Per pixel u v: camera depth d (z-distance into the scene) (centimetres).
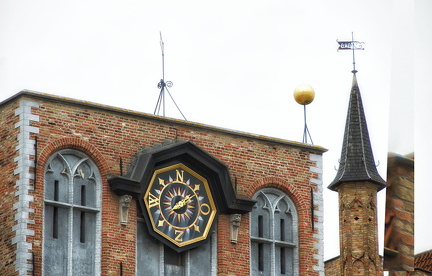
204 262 5447
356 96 6731
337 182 6575
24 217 5075
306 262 5631
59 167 5216
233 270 5472
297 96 5909
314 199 5722
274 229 5628
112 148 5322
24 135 5153
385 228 4672
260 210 5622
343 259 6544
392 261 4662
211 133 5566
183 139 5494
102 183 5272
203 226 5438
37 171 5144
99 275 5191
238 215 5506
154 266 5325
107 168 5291
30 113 5184
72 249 5169
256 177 5619
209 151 5541
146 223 5309
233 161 5584
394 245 4662
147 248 5325
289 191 5678
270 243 5606
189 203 5422
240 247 5512
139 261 5297
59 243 5150
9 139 5194
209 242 5472
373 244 6538
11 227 5094
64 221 5181
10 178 5147
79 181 5244
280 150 5706
